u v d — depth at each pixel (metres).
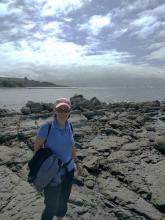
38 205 7.75
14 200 8.12
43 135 5.75
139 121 23.09
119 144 14.40
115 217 8.08
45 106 28.53
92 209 8.15
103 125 19.72
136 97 79.25
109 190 9.80
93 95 93.12
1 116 24.89
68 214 7.47
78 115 23.31
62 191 6.03
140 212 8.48
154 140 14.33
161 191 9.70
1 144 14.80
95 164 11.75
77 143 14.05
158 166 11.73
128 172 11.05
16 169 11.04
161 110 34.28
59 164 5.74
